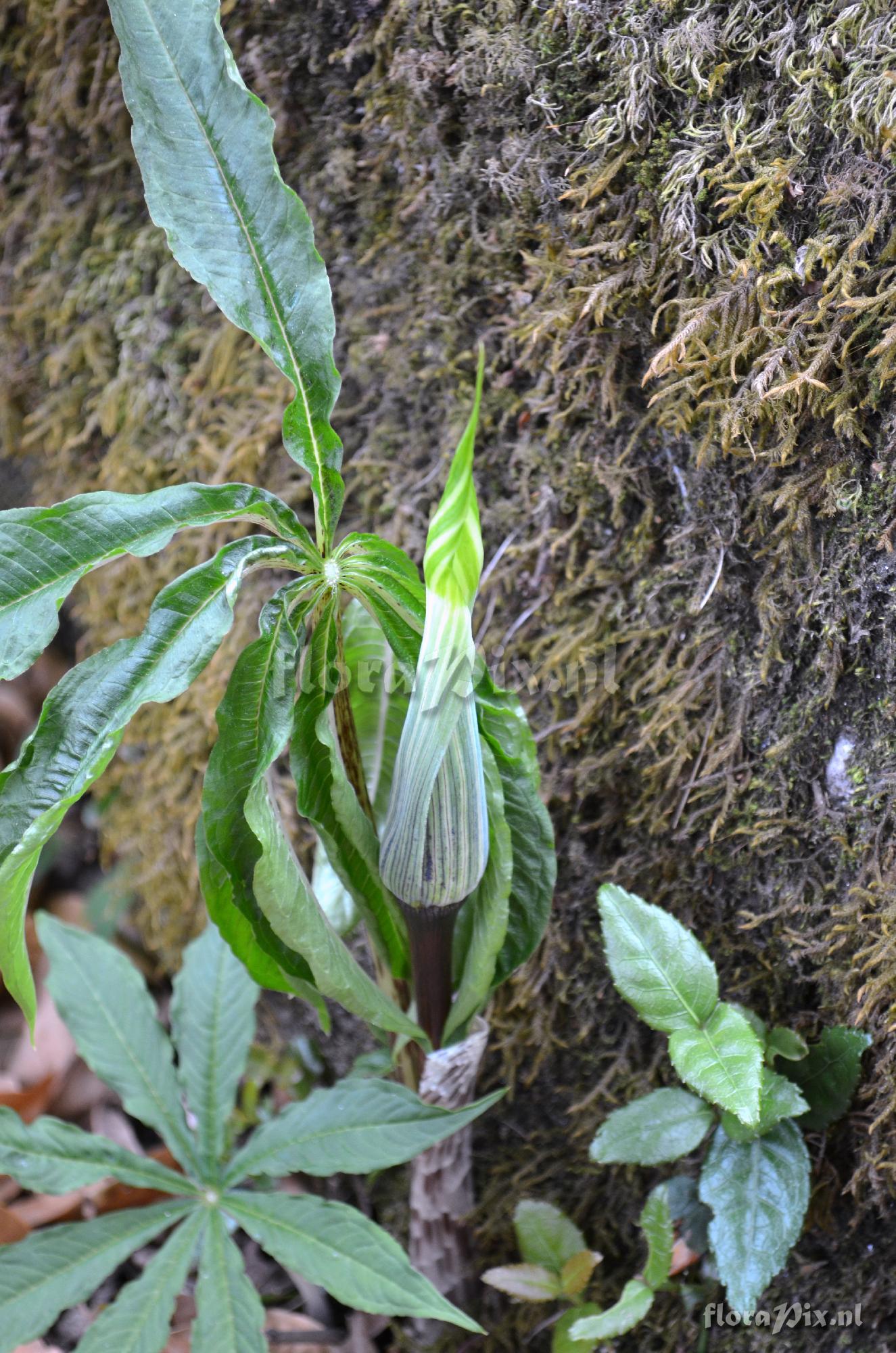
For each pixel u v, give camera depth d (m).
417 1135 0.74
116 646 0.67
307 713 0.70
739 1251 0.73
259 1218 0.76
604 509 0.78
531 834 0.73
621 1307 0.75
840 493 0.73
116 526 0.67
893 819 0.74
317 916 0.69
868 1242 0.77
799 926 0.77
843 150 0.71
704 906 0.78
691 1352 0.79
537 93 0.75
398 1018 0.72
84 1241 0.76
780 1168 0.74
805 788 0.76
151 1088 0.79
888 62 0.70
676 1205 0.79
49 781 0.67
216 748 0.68
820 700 0.75
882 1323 0.77
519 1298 0.78
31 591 0.67
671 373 0.74
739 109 0.72
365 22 0.78
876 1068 0.75
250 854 0.70
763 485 0.74
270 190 0.68
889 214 0.71
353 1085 0.76
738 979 0.78
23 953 0.67
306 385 0.69
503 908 0.71
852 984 0.75
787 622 0.75
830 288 0.72
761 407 0.73
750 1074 0.72
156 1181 0.77
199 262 0.68
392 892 0.71
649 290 0.74
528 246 0.77
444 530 0.66
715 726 0.77
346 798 0.70
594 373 0.76
